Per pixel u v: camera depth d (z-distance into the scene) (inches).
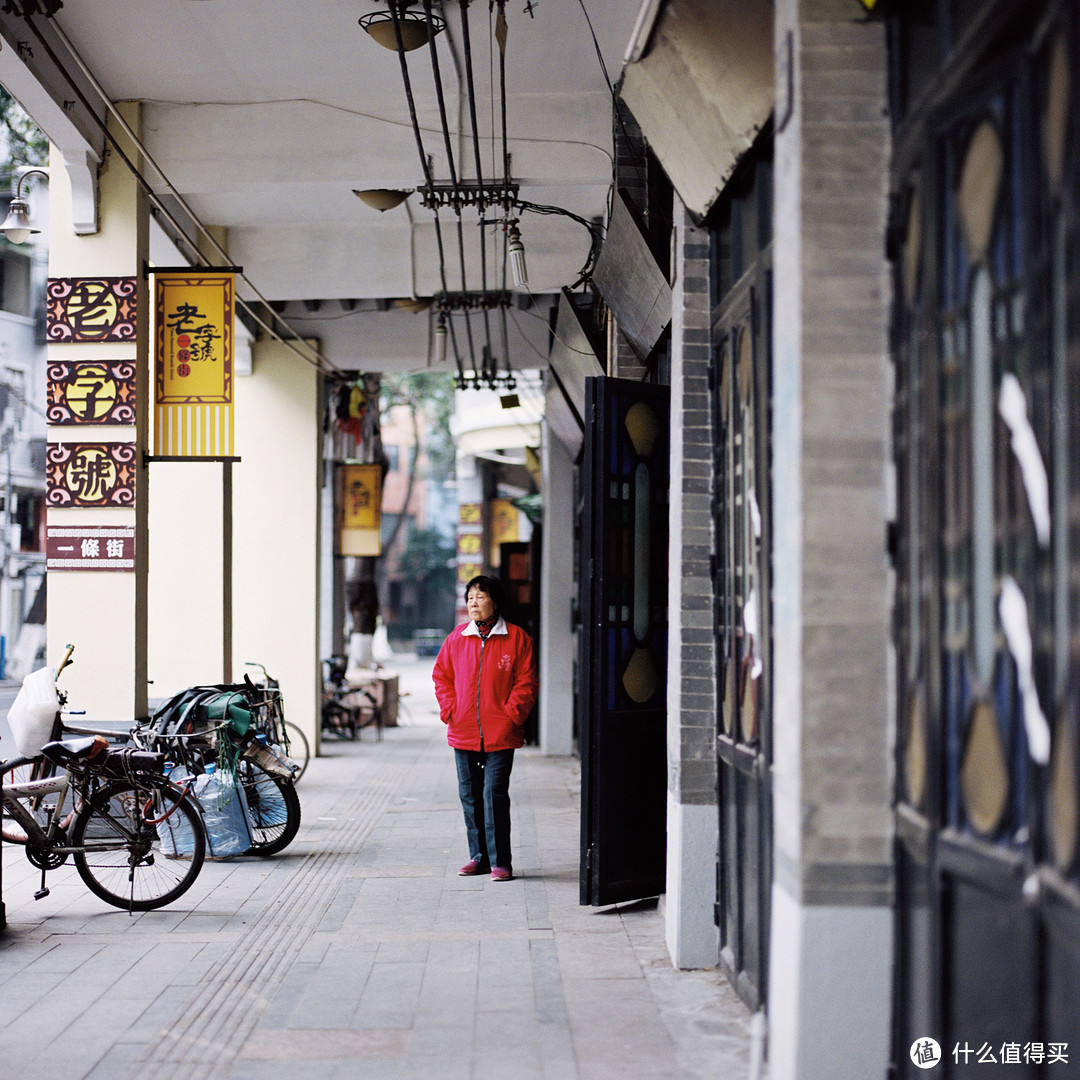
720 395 191.9
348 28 286.4
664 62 165.0
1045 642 87.7
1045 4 86.5
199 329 318.0
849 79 124.7
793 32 126.0
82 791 237.8
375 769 480.1
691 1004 176.2
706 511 198.8
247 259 440.1
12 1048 159.9
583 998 179.9
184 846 271.7
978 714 100.7
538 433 799.7
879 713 122.9
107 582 310.2
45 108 289.0
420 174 324.5
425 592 1905.8
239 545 533.0
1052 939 87.1
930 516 111.1
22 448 1006.4
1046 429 86.9
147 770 241.4
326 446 612.1
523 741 270.2
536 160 320.5
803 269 124.0
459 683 270.1
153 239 389.1
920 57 114.9
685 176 187.8
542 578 581.9
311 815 360.5
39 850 235.6
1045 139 86.9
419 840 317.4
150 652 479.2
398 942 213.2
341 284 442.0
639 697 238.7
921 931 114.8
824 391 123.3
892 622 122.8
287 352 534.3
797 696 123.8
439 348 445.7
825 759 123.0
